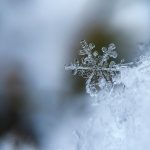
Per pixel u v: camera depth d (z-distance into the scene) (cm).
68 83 7
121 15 7
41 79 7
